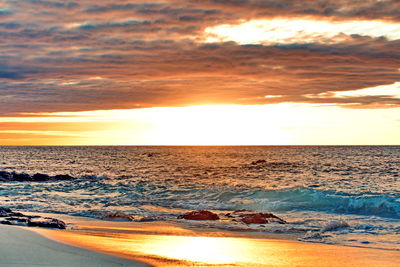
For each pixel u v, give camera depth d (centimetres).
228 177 4459
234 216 1964
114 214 1938
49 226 1426
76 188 3497
